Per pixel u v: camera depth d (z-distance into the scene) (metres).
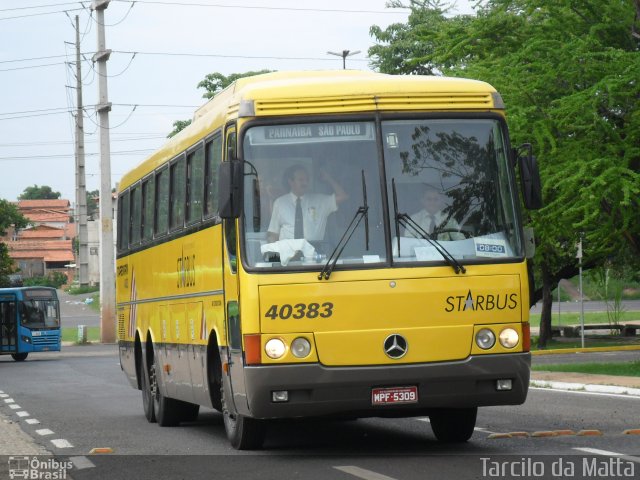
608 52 31.42
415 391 14.92
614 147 30.45
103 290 74.38
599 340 58.94
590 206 29.52
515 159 15.79
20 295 69.88
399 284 14.93
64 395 33.62
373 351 14.84
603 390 28.33
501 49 35.66
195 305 18.39
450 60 37.22
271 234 15.06
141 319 23.83
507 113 31.53
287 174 15.24
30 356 71.94
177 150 20.17
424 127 15.48
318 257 14.99
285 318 14.83
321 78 15.84
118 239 27.41
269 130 15.30
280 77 17.23
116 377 43.66
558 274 52.72
